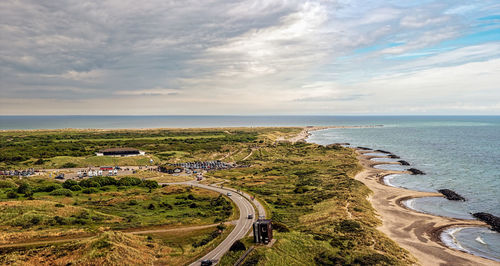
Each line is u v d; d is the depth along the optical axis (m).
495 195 115.69
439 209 98.81
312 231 70.94
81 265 51.34
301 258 56.94
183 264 55.53
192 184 134.12
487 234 78.00
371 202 105.81
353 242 64.06
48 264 51.56
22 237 61.41
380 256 57.59
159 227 74.38
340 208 89.56
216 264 55.28
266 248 60.03
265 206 95.06
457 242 72.94
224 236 68.62
